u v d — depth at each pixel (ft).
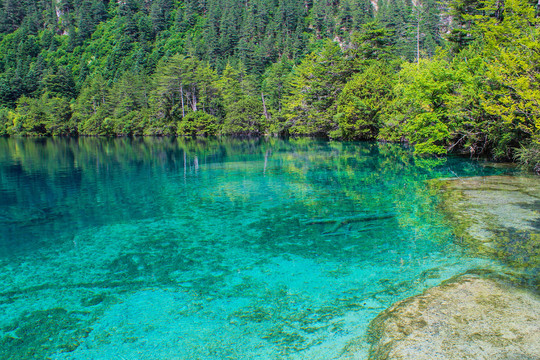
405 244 27.07
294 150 107.14
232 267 24.44
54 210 42.06
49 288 22.27
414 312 16.99
